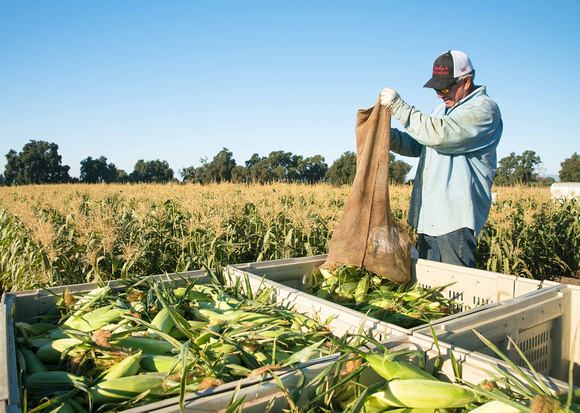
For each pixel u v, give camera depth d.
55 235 4.53
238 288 3.11
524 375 1.35
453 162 3.57
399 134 4.23
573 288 2.56
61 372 1.75
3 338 1.68
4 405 1.20
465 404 1.42
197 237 5.48
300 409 1.45
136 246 4.38
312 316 2.51
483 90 3.55
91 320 2.38
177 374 1.67
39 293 2.74
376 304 3.05
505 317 2.11
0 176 81.69
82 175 85.69
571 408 1.22
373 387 1.50
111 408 1.54
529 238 8.09
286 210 6.64
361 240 3.51
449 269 3.28
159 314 2.35
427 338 1.78
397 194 13.60
